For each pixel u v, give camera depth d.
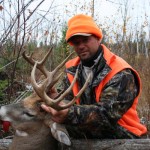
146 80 3.97
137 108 3.69
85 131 2.24
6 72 3.52
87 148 2.25
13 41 3.49
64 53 4.44
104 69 2.19
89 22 2.23
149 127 3.28
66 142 2.05
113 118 2.12
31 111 2.19
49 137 2.20
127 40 5.06
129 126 2.26
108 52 2.24
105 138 2.28
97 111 2.09
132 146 2.20
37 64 2.23
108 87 2.14
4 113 2.19
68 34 2.25
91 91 2.22
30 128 2.19
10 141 2.46
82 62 2.27
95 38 2.24
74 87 2.29
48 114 2.18
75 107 2.07
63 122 2.08
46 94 2.08
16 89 3.54
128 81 2.15
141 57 5.05
